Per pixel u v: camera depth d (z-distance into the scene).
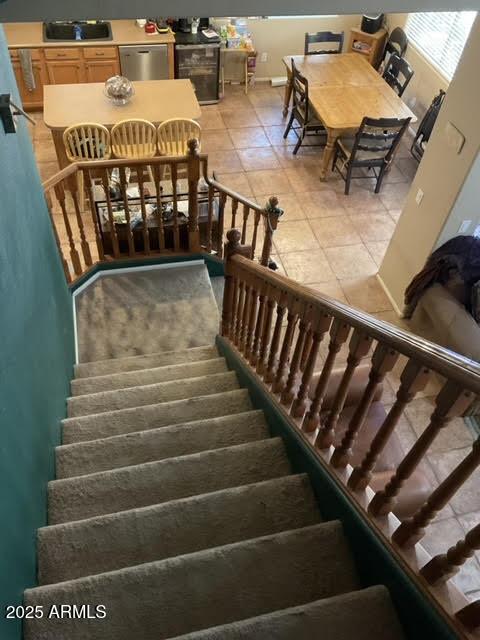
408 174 6.26
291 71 6.27
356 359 1.61
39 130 6.40
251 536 1.87
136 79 6.71
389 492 1.54
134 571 1.62
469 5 2.01
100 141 5.06
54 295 2.85
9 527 1.52
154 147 5.20
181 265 4.29
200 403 2.73
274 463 2.21
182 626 1.53
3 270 1.74
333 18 7.33
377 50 7.30
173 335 3.81
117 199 4.25
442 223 3.90
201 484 2.14
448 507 3.29
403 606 1.46
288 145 6.55
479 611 1.23
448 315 3.86
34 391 2.06
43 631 1.50
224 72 7.37
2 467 1.52
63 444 2.52
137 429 2.61
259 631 1.42
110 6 1.77
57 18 1.75
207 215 4.25
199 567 1.65
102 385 3.12
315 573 1.67
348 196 5.89
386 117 5.61
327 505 1.88
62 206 3.51
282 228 5.43
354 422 1.70
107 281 4.11
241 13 1.85
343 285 4.91
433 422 1.29
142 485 2.12
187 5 1.82
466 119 3.48
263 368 2.61
